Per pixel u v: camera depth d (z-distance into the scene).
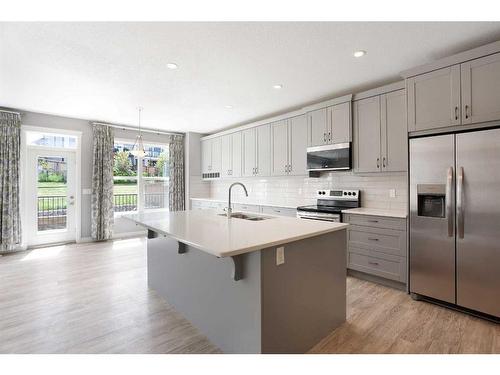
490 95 2.22
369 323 2.28
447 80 2.46
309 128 4.04
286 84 3.36
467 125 2.35
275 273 1.72
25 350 1.92
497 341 1.99
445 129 2.49
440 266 2.50
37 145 4.77
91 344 2.00
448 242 2.45
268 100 3.99
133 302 2.69
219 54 2.58
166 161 6.46
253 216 3.08
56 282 3.18
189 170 6.33
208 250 1.46
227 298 1.90
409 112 2.70
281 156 4.48
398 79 3.22
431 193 2.54
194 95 3.75
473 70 2.31
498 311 2.20
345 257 2.32
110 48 2.46
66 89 3.49
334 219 3.46
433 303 2.62
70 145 5.11
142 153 4.29
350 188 3.96
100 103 4.11
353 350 1.91
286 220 2.51
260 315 1.64
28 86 3.39
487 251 2.23
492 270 2.21
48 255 4.30
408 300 2.70
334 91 3.62
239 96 3.80
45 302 2.67
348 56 2.63
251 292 1.70
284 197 4.94
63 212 5.08
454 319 2.32
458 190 2.35
